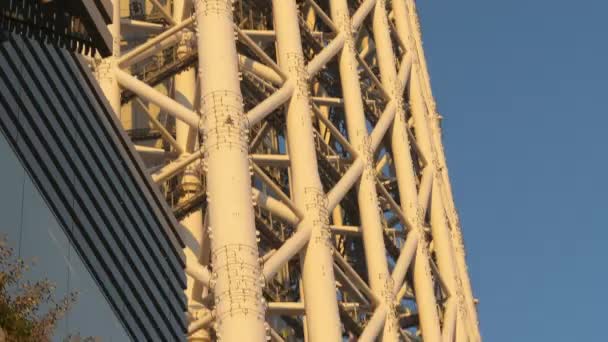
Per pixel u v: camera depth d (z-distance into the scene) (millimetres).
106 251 83500
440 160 170625
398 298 142000
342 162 146000
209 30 127188
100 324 80625
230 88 123312
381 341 129125
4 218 71938
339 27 149125
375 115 155875
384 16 160125
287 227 143500
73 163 81125
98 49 68438
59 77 81688
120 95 131375
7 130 73812
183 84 148875
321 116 136875
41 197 76188
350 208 147250
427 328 138500
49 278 75250
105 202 84875
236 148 119500
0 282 60094
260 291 112438
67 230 78500
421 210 146000
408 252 139500
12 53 75688
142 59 134750
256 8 154875
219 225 114562
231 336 109438
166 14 143125
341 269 133500
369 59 171375
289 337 151375
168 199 131625
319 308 120438
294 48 136875
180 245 99438
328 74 155500
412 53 165000
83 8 65875
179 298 96312
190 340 121125
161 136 153250
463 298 149125
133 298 86500
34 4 66062
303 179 127625
